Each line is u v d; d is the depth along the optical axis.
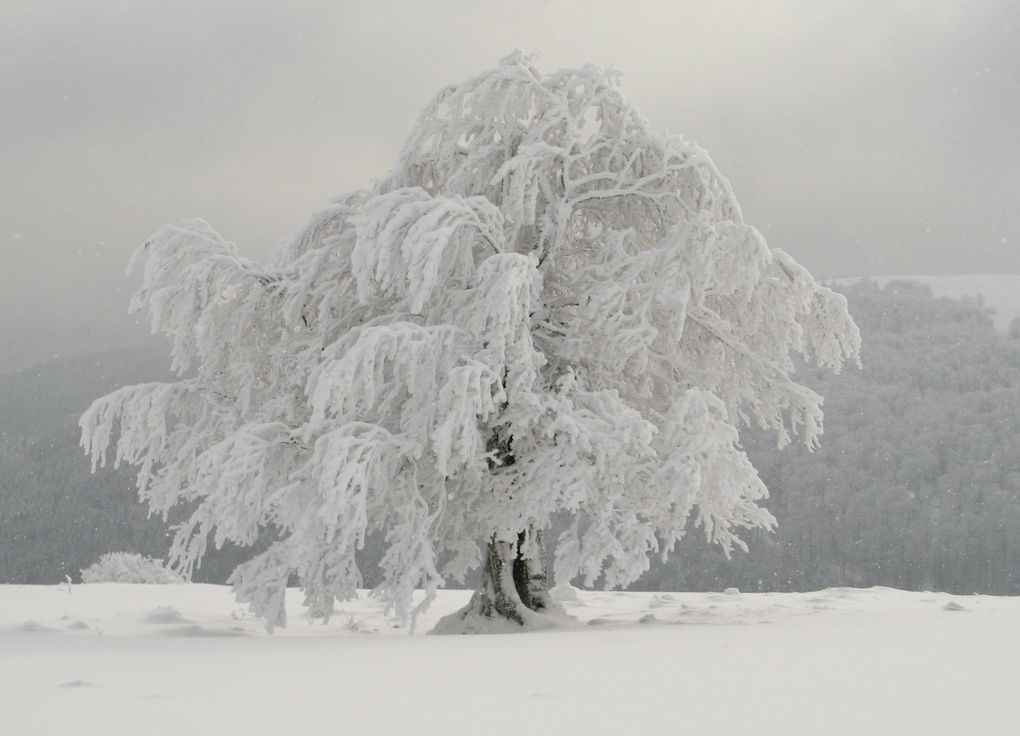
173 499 13.74
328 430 11.92
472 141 14.77
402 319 13.43
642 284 13.27
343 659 6.51
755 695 4.53
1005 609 13.43
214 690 4.79
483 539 13.32
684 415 11.73
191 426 13.85
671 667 5.73
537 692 4.63
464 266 13.05
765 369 14.56
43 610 14.56
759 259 12.80
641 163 14.84
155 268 13.59
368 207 12.95
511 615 13.32
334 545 11.60
